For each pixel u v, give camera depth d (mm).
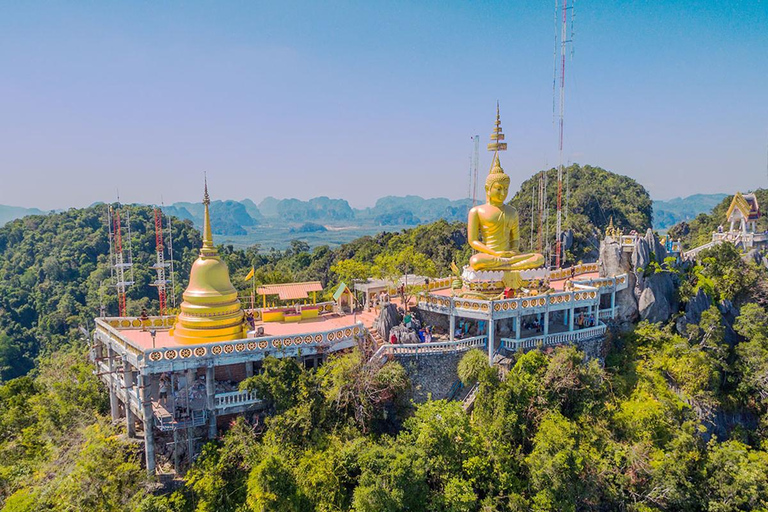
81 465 28812
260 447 29844
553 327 43844
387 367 34438
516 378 33656
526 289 43375
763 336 44812
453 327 39719
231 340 32344
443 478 29703
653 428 34531
